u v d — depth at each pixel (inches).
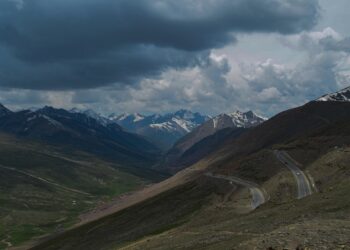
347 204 2479.1
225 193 6633.9
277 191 5575.8
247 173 7834.6
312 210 2613.2
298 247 1395.2
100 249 5940.0
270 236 1588.3
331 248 1332.4
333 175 5408.5
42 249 7800.2
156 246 3134.8
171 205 7116.1
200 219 4785.9
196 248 2461.9
